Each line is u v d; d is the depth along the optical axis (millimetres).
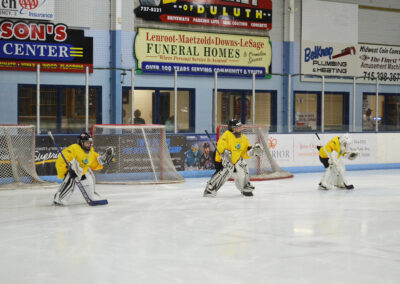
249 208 9570
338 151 12328
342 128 18109
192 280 5137
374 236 7203
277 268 5574
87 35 16812
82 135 9711
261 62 19406
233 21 18906
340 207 9719
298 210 9352
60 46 16359
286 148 16516
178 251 6320
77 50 16609
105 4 17062
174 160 14953
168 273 5379
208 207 9664
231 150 10961
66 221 8281
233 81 18922
